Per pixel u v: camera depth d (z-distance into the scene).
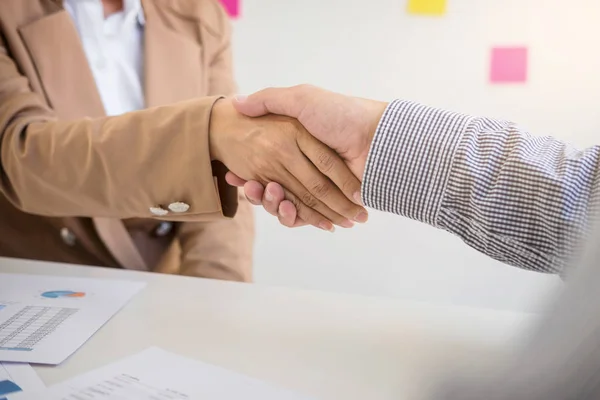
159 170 0.62
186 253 0.89
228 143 0.60
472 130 0.50
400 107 0.52
